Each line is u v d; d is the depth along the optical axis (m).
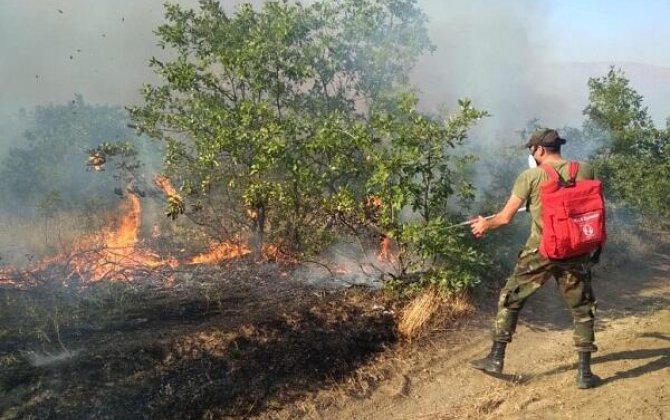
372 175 5.45
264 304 5.27
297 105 6.72
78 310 4.94
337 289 5.74
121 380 3.88
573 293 4.30
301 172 5.64
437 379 4.61
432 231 5.22
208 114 6.10
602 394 4.25
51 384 3.74
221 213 6.68
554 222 4.08
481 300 5.96
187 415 3.86
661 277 7.19
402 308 5.39
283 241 6.38
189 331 4.52
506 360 4.93
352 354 4.76
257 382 4.21
